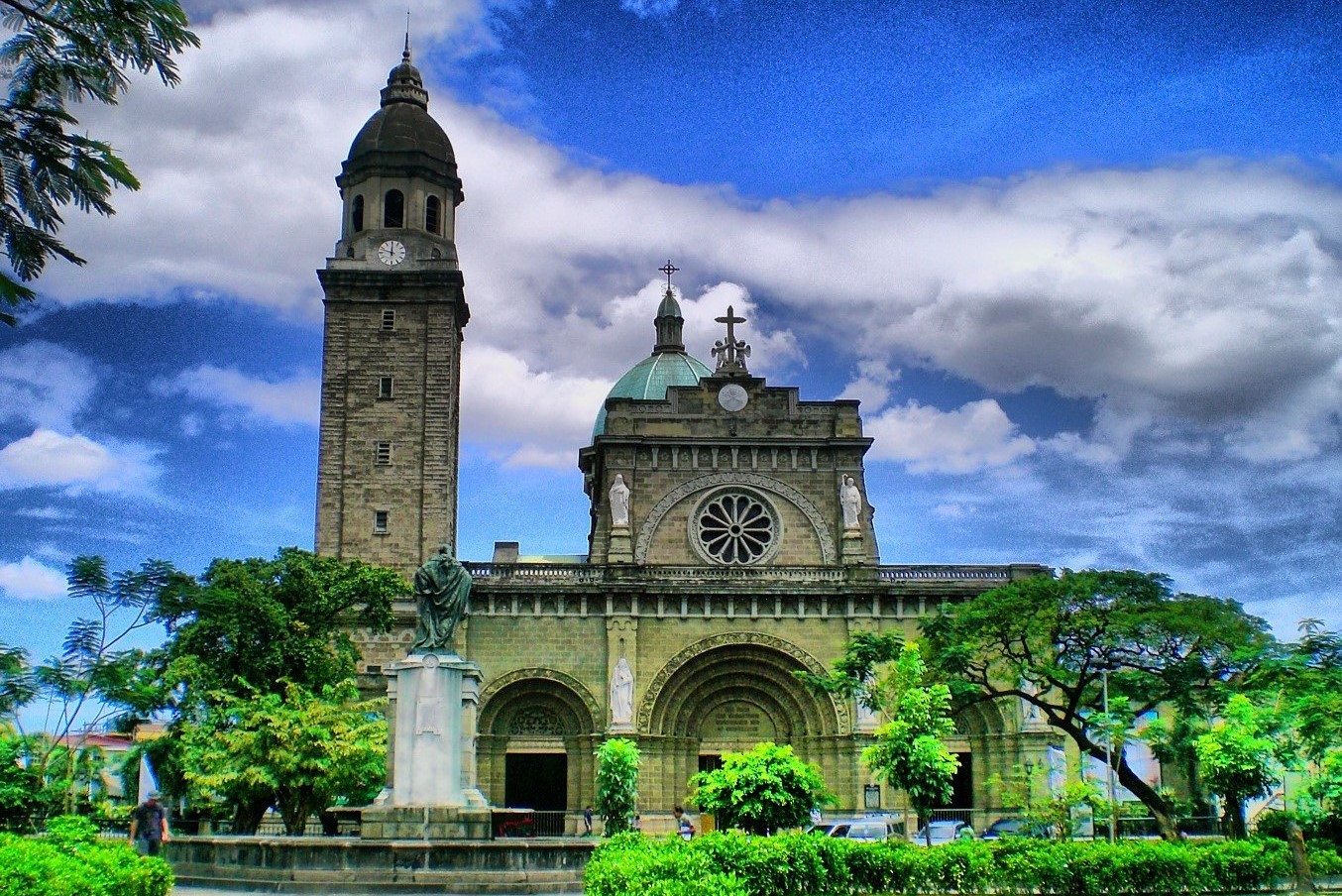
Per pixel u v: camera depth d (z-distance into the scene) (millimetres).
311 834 48188
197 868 30828
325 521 66688
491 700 61281
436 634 33844
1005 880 28422
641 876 20625
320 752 43188
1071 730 47719
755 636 62562
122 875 19812
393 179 72250
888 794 59531
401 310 69875
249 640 50688
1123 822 50250
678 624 62812
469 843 29484
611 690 60969
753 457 66750
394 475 67500
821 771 60844
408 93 74812
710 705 62875
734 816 31406
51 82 13047
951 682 48844
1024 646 49844
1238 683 44594
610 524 65188
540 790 63812
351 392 68562
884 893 27938
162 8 13117
